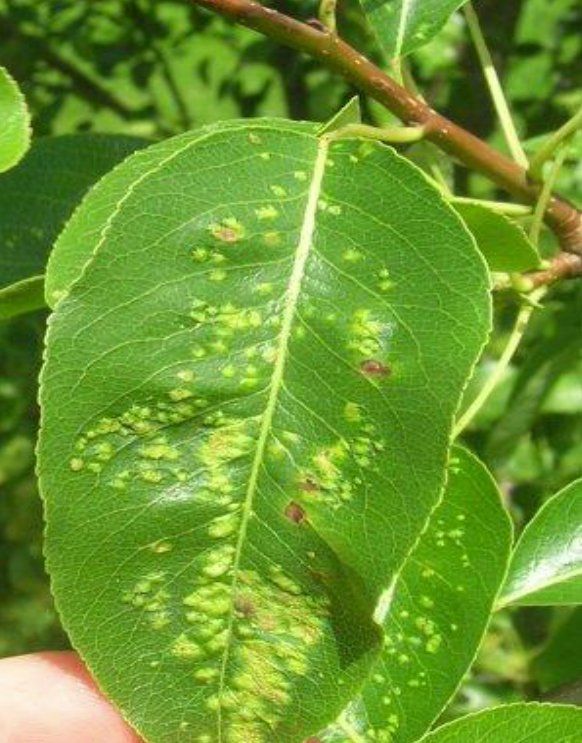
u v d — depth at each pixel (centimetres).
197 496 18
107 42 59
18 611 58
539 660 28
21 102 19
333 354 18
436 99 53
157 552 18
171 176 18
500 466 39
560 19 56
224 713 18
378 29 23
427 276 18
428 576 20
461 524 20
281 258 18
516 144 24
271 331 18
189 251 18
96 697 21
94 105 59
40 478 18
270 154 18
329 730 20
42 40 58
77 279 18
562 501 23
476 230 20
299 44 21
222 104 62
